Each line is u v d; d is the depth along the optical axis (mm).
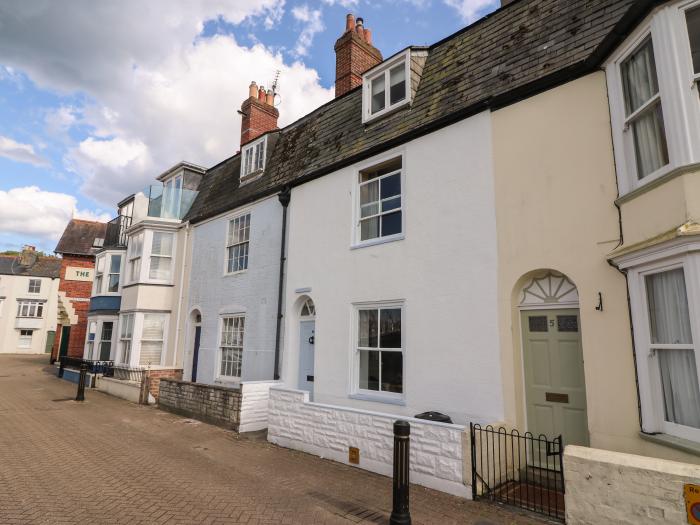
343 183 9875
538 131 6695
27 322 44062
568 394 6020
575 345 6062
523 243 6566
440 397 7180
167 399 12047
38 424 10047
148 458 7359
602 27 6418
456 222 7484
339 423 7211
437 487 5797
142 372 14047
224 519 4883
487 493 5547
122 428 9750
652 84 5305
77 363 19344
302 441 7816
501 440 6152
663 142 5137
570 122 6363
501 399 6426
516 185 6805
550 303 6320
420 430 6098
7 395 14594
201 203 15984
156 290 15820
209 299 13961
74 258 28203
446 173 7797
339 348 9125
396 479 4770
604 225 5777
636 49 5547
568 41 6746
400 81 9422
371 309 8820
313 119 12297
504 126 7133
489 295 6836
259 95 16531
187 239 15734
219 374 13039
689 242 4508
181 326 15031
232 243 13648
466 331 7020
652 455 4910
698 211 4555
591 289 5746
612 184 5801
